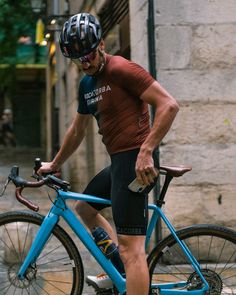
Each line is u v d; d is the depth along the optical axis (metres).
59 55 17.53
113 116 4.09
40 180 4.51
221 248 4.67
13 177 4.42
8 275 4.52
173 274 4.53
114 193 4.14
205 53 7.20
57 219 4.42
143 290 4.09
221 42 7.21
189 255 4.52
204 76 7.19
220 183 7.14
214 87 7.20
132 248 4.13
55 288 4.58
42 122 35.12
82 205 4.50
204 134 7.15
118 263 4.39
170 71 7.18
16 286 4.50
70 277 4.59
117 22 9.80
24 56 28.17
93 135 11.88
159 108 3.91
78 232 4.38
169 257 4.60
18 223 4.50
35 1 18.39
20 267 4.49
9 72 27.97
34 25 22.08
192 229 4.54
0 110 34.75
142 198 4.12
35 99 35.28
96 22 4.05
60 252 4.60
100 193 4.46
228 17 7.22
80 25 3.98
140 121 4.11
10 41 23.14
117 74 3.99
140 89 3.97
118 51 9.75
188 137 7.14
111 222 5.98
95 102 4.16
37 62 28.73
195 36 7.20
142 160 3.91
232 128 7.17
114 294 4.40
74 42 3.98
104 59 4.07
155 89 3.95
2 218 4.50
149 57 7.25
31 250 4.40
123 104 4.06
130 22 8.34
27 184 4.38
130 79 3.97
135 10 8.00
